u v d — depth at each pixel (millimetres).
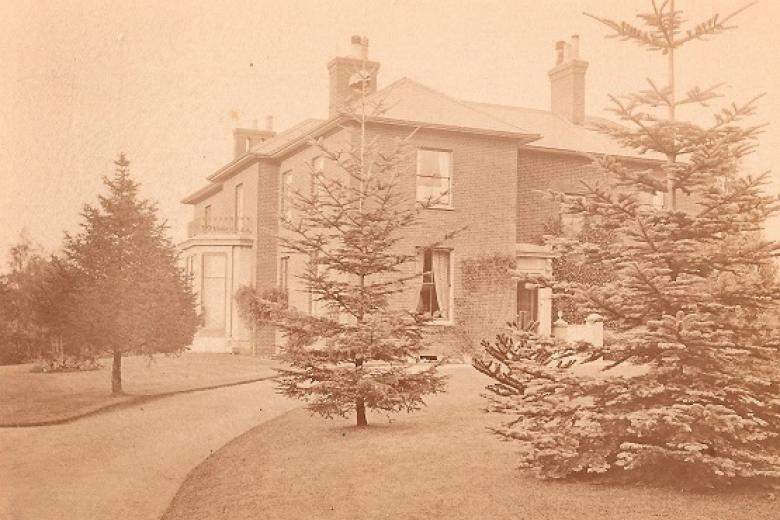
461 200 19641
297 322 11203
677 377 6734
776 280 7020
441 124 19172
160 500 7492
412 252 18922
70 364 16453
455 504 6746
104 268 14227
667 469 7156
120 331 14148
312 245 11242
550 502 6594
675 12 6953
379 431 10375
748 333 6863
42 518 6953
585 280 17859
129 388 14812
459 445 9086
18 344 15820
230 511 7012
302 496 7348
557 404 7082
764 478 6762
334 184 12695
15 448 9859
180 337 14891
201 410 12586
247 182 24750
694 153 6906
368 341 10766
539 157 21531
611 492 6820
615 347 6793
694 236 6871
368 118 12336
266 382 15820
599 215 7188
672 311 6746
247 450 9586
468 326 19250
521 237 21016
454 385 14164
